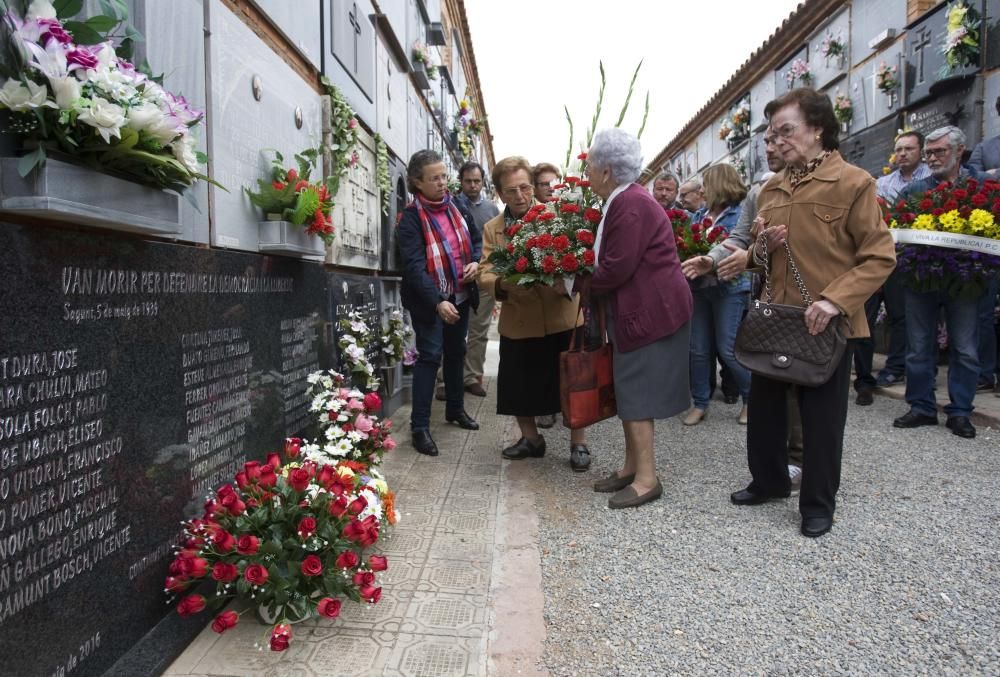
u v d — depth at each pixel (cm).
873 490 338
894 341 601
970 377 437
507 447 418
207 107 248
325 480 233
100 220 158
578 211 345
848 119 995
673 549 274
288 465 266
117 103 157
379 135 514
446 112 1125
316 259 367
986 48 693
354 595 218
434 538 284
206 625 214
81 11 167
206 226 245
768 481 319
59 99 144
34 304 152
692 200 634
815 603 229
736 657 199
